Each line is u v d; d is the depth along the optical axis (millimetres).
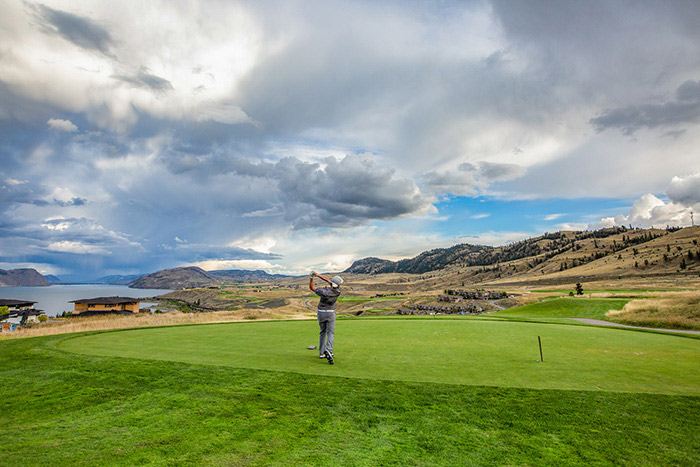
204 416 6176
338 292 10133
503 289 191500
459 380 8211
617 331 17672
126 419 6082
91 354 10945
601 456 5027
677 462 4910
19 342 13273
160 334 16359
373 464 4645
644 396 7238
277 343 13477
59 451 4848
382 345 12938
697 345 13391
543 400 7000
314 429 5684
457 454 4992
